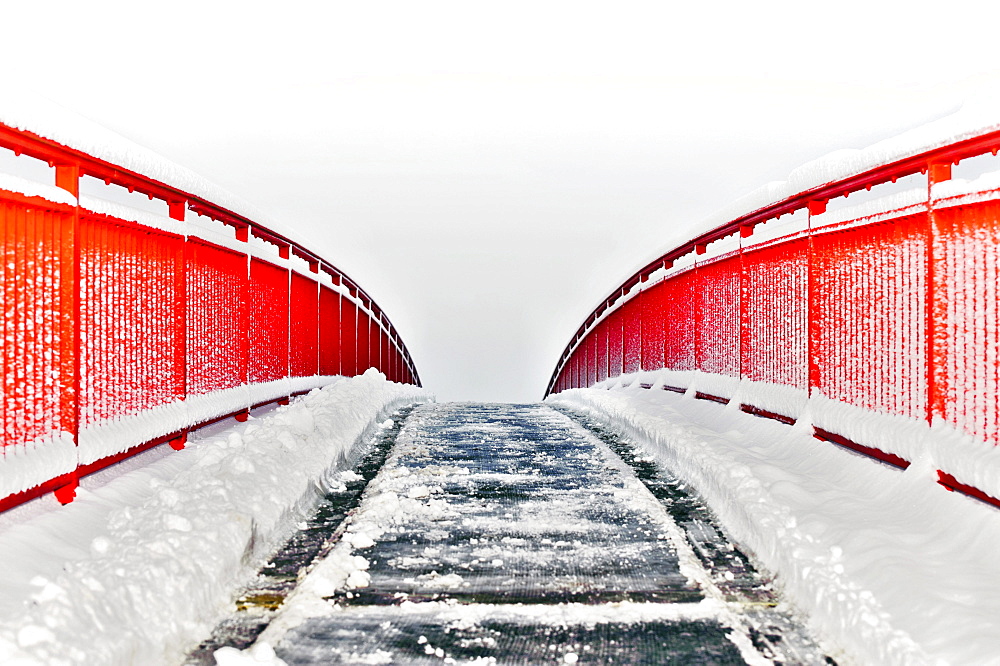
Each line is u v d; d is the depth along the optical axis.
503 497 7.11
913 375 5.54
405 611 4.30
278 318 11.36
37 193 4.57
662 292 14.25
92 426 5.45
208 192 8.00
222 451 6.72
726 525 6.07
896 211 5.64
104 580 3.68
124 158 5.80
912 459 5.37
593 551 5.43
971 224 4.74
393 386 18.78
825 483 6.30
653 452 9.41
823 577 4.25
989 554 4.12
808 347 7.34
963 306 4.84
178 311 7.15
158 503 5.04
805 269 7.70
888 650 3.43
